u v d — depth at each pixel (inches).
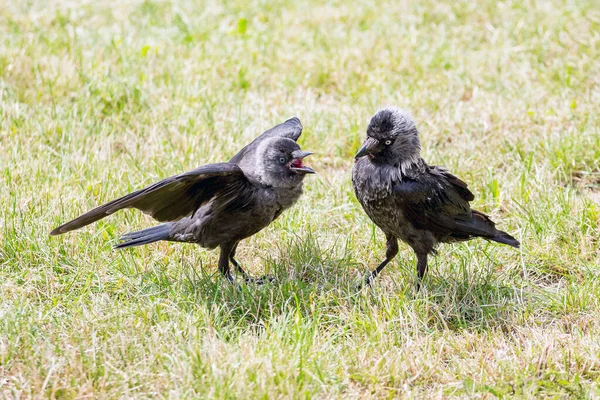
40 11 760.3
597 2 763.4
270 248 446.3
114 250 424.5
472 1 784.3
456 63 670.5
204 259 436.5
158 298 384.2
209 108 585.3
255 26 752.3
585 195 495.5
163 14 767.1
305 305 386.0
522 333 374.3
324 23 750.5
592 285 406.3
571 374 338.0
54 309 375.9
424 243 406.9
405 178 396.2
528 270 430.6
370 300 392.2
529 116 580.4
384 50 689.0
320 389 324.8
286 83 644.1
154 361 335.3
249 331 368.8
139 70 633.6
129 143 547.8
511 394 326.6
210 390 311.9
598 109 584.4
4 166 490.3
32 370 325.7
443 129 570.6
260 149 403.5
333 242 450.6
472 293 401.4
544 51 684.1
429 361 345.1
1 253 417.4
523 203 478.6
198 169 358.6
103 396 313.1
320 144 554.9
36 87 595.8
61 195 459.5
